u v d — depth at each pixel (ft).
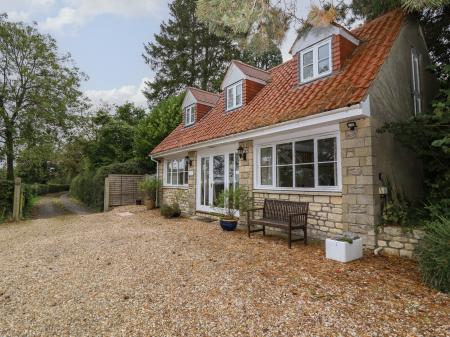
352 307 10.36
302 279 13.17
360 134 17.94
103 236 24.23
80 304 11.23
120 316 10.18
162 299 11.44
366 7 29.99
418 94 23.80
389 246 16.63
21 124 52.39
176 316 10.07
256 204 26.16
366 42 22.85
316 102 20.01
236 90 33.78
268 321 9.56
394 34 21.34
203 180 35.12
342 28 22.07
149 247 19.79
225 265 15.43
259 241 21.08
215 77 76.28
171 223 30.76
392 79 20.21
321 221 20.51
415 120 17.46
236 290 12.09
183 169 40.16
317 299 11.07
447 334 8.55
